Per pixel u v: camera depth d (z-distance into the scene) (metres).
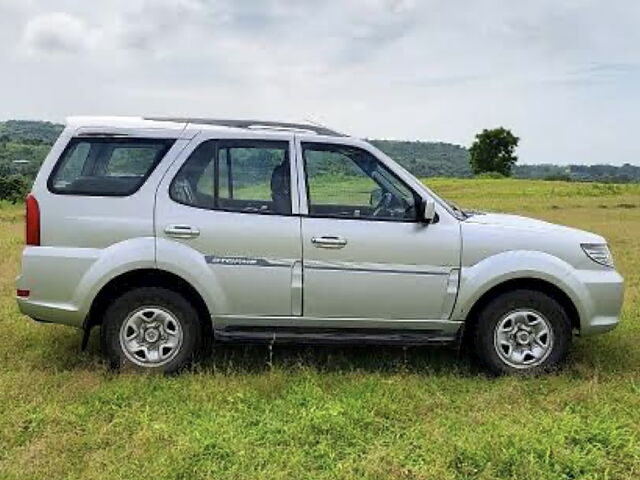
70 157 5.36
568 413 4.73
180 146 5.41
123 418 4.62
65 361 5.79
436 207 5.46
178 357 5.41
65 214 5.30
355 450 4.20
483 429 4.46
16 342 6.31
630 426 4.54
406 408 4.83
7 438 4.32
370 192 5.49
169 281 5.45
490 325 5.50
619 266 11.48
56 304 5.31
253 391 5.05
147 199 5.33
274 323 5.43
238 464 3.98
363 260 5.36
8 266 10.79
